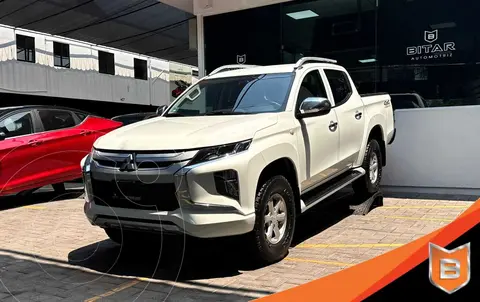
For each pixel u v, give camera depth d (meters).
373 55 9.69
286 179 4.72
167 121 5.00
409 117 8.05
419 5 9.19
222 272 4.40
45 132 7.95
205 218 3.91
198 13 11.37
